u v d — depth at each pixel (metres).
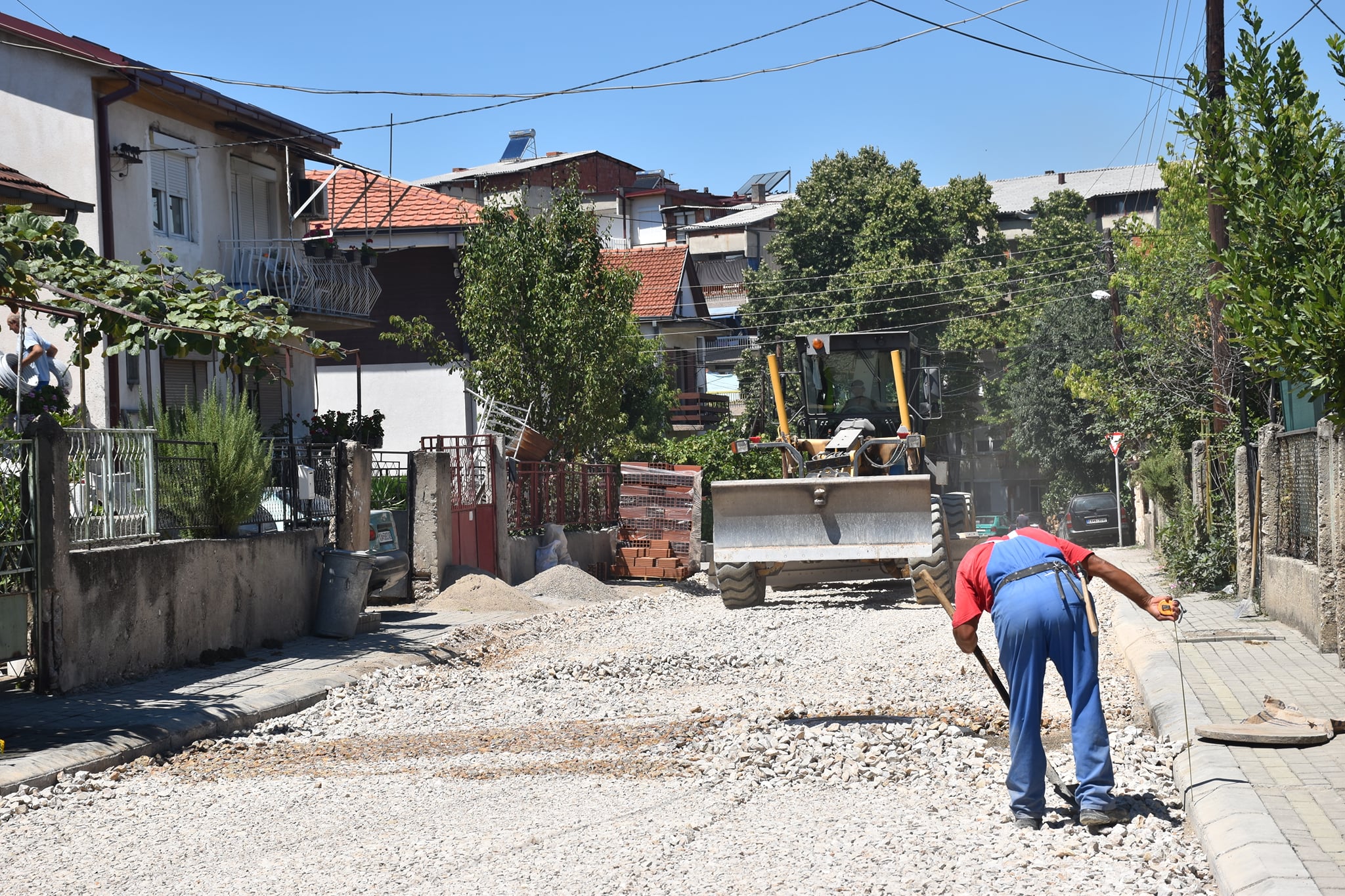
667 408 38.84
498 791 7.23
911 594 18.92
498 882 5.33
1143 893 4.91
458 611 18.30
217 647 13.02
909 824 6.14
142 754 8.70
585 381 25.72
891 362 20.59
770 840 5.91
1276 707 7.95
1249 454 16.19
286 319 11.84
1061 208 68.19
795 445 20.00
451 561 19.67
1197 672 10.19
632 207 76.94
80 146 19.67
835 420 20.77
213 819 6.77
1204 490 18.86
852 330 52.41
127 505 11.88
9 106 19.84
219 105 21.81
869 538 16.86
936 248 56.72
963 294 55.16
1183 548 18.70
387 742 9.07
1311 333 7.88
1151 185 79.25
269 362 23.44
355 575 14.93
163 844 6.23
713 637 14.50
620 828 6.20
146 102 20.98
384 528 18.05
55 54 19.62
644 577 25.91
